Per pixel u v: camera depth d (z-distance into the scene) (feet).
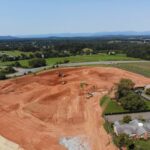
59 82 351.46
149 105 251.60
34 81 362.94
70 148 178.29
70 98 282.56
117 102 263.08
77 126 213.66
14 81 369.30
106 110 241.76
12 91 318.45
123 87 270.67
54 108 254.88
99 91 307.78
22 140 189.98
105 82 348.38
